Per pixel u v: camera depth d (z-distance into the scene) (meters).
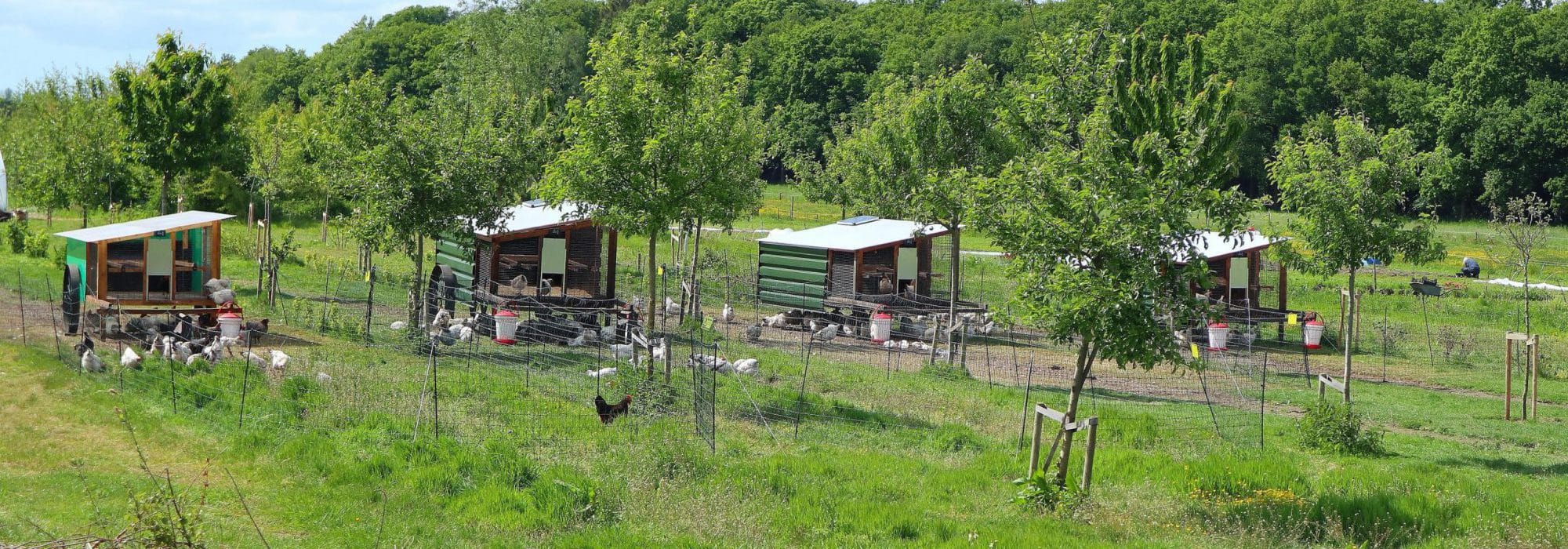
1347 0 113.06
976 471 19.39
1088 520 16.69
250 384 22.55
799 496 17.41
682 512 16.16
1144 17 122.62
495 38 92.25
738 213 26.12
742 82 25.45
